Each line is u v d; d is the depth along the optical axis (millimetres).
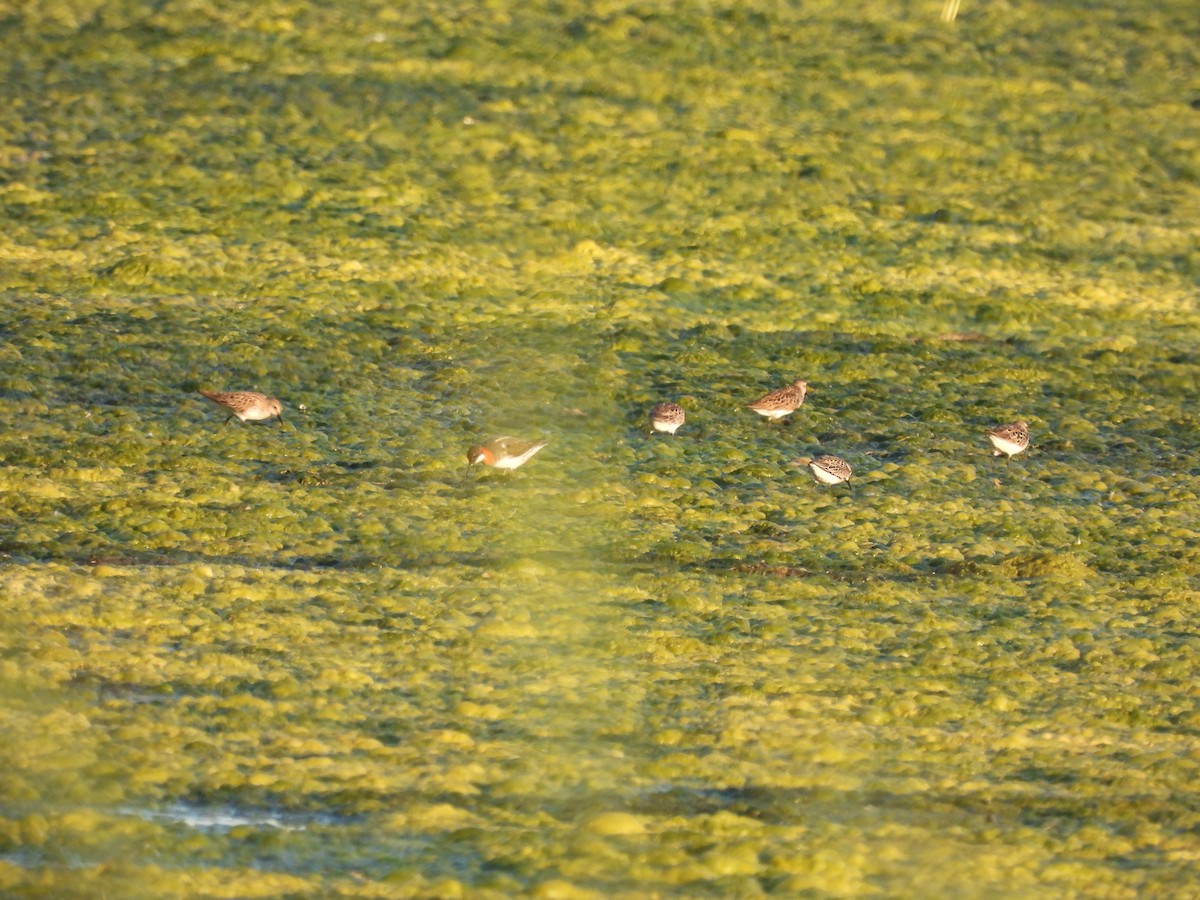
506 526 61406
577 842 40969
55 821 40719
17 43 108625
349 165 96250
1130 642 55125
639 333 81250
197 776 43219
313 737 45625
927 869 40812
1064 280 92500
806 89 113625
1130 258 96000
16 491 60969
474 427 70500
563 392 74625
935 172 104000
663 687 49938
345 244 87312
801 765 45750
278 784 43062
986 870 40875
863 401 76312
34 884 38219
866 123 109812
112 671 48406
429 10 120062
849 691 50406
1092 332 86625
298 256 85625
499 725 47062
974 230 97125
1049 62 122500
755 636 53875
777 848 41312
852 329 84312
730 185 98750
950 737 47969
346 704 47625
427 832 41344
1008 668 52688
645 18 121500
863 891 39656
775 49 119312
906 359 81375
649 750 46125
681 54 116250
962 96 115250
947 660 52938
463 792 43281
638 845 41094
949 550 62125
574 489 65250
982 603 57750
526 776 44219
